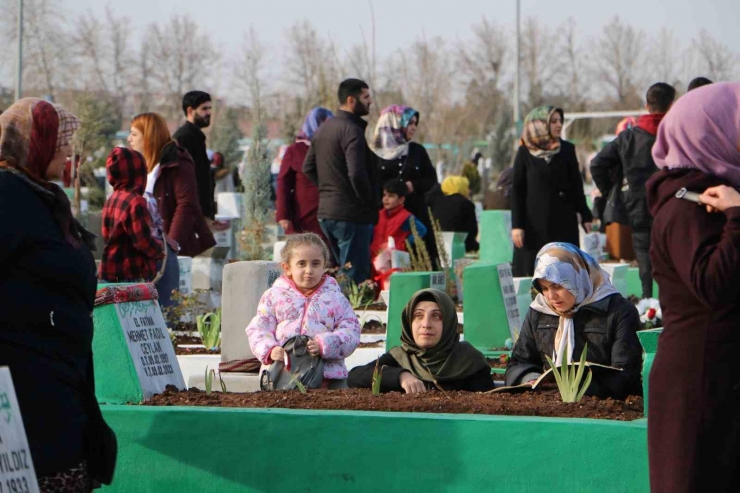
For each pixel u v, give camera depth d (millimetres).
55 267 7996
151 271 17281
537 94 123125
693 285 7047
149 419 9977
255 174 30688
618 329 12195
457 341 12867
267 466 9750
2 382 7164
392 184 24109
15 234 7820
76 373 8195
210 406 10555
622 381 11398
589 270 12406
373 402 10453
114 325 11055
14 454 7125
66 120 8320
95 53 111625
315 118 24047
